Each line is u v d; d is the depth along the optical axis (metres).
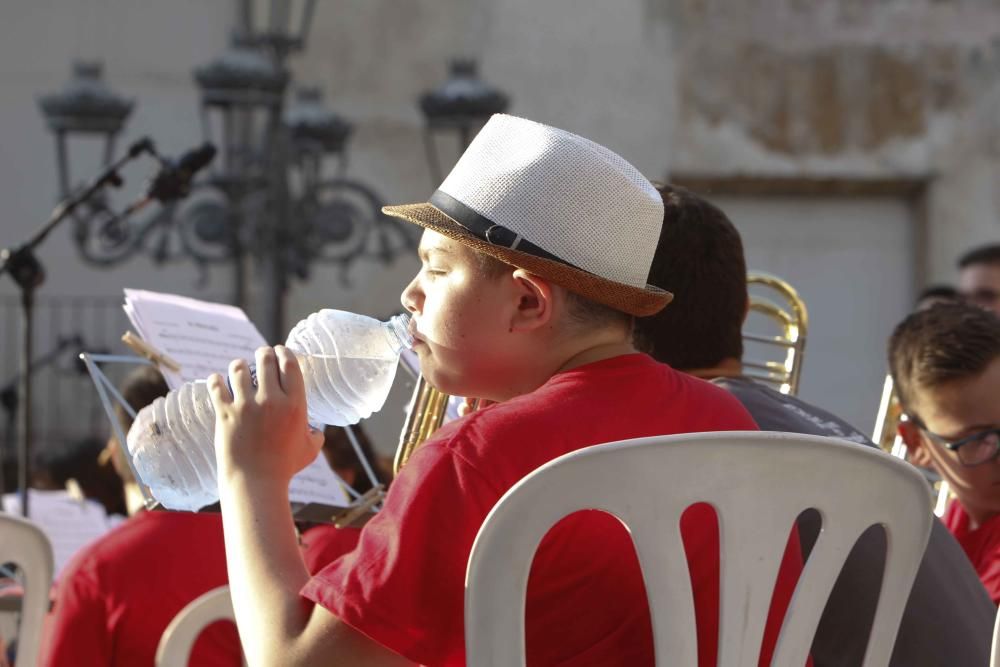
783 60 29.14
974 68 29.22
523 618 4.48
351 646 4.56
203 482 5.81
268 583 4.71
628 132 28.91
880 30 29.22
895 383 8.02
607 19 28.86
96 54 27.28
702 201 7.25
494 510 4.43
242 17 27.42
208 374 6.70
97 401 26.22
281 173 17.94
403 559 4.57
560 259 5.05
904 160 29.25
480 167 5.15
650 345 7.16
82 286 26.75
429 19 28.36
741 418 5.35
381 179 28.09
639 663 4.80
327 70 28.05
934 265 29.22
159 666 7.43
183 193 12.59
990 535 7.73
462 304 5.07
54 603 9.53
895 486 4.91
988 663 6.35
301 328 5.73
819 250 29.56
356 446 7.31
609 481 4.53
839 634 6.22
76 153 26.89
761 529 4.69
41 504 11.55
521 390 5.18
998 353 7.61
